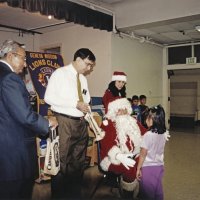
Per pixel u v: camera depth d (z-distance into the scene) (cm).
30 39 689
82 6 489
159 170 230
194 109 1118
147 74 739
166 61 813
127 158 243
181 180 371
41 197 304
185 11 483
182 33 659
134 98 539
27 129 172
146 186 228
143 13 533
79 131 278
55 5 439
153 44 760
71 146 276
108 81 600
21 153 168
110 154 251
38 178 350
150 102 756
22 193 175
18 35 662
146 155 227
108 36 596
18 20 582
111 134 263
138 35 676
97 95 620
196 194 322
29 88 403
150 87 755
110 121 271
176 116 1154
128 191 258
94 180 363
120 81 341
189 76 1130
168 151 546
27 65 390
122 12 561
